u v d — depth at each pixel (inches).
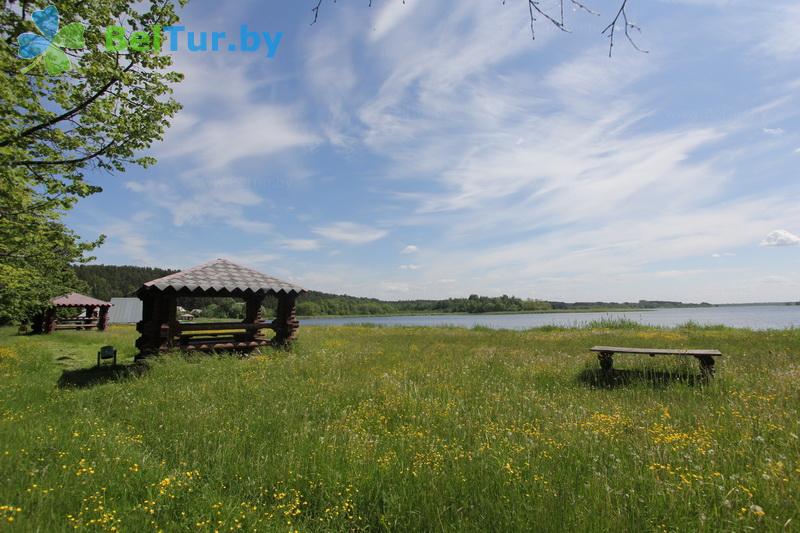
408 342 784.3
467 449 206.7
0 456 184.9
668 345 648.4
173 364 473.1
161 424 253.3
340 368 453.4
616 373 401.1
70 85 357.4
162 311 539.8
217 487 168.4
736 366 411.2
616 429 227.8
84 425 245.8
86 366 559.2
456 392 329.4
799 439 194.9
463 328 1331.2
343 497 155.4
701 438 202.4
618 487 154.3
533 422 250.2
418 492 156.3
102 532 129.7
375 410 277.9
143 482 168.2
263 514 147.1
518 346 690.8
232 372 432.8
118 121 378.0
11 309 786.8
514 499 146.3
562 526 129.0
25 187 385.1
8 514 133.3
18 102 321.1
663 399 304.7
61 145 379.9
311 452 194.1
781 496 142.6
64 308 1568.7
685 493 145.3
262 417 261.7
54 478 164.4
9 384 401.7
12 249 448.1
